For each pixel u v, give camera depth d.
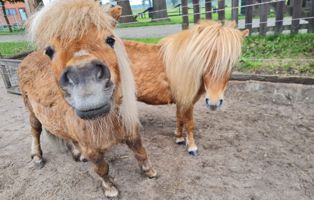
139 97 2.90
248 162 2.81
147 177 2.70
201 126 3.59
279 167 2.70
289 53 4.93
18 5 21.61
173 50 2.63
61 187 2.72
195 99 2.74
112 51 1.53
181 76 2.54
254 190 2.44
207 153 3.02
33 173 2.97
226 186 2.52
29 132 3.90
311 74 3.99
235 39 2.26
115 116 1.92
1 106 4.98
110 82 1.39
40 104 2.31
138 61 2.82
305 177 2.54
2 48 8.67
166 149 3.16
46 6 1.51
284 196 2.35
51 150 3.36
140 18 14.62
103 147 2.04
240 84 4.31
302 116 3.59
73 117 1.90
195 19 6.37
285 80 3.94
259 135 3.28
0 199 2.64
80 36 1.38
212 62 2.27
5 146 3.56
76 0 1.47
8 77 5.55
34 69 2.51
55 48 1.42
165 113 4.13
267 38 5.77
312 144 3.01
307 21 5.96
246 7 5.94
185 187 2.54
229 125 3.56
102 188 2.62
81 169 2.96
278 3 5.67
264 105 3.99
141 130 3.63
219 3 5.90
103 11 1.56
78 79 1.28
